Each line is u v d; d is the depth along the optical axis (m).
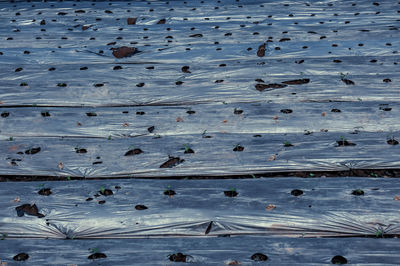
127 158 4.23
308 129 4.62
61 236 3.37
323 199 3.53
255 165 4.11
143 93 5.41
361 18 7.65
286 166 4.09
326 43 6.54
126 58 6.43
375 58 5.98
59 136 4.67
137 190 3.73
